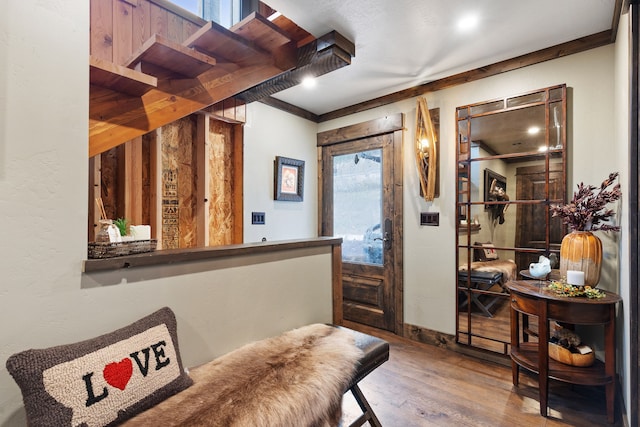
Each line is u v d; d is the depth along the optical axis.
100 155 1.98
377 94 3.12
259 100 3.10
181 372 1.08
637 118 1.44
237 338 1.50
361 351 1.46
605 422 1.76
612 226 1.88
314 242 1.92
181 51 1.42
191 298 1.33
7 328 0.91
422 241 2.90
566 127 2.18
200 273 1.36
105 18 1.99
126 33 2.08
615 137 2.00
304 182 3.61
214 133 2.84
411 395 2.03
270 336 1.65
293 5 1.78
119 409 0.88
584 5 1.77
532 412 1.85
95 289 1.07
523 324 2.30
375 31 2.03
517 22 1.93
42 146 0.97
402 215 3.04
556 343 2.00
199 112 2.61
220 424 0.92
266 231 3.20
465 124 2.64
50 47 1.00
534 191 2.31
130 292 1.15
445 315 2.75
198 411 0.95
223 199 2.91
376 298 3.24
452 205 2.72
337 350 1.39
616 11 1.74
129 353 0.95
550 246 2.25
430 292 2.85
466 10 1.82
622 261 1.79
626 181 1.64
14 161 0.92
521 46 2.21
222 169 2.91
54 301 0.99
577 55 2.15
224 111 2.77
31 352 0.81
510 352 2.17
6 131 0.91
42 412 0.77
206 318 1.38
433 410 1.87
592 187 1.92
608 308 1.75
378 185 3.25
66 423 0.78
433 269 2.83
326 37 2.06
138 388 0.93
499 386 2.13
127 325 1.13
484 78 2.54
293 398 1.07
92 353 0.89
